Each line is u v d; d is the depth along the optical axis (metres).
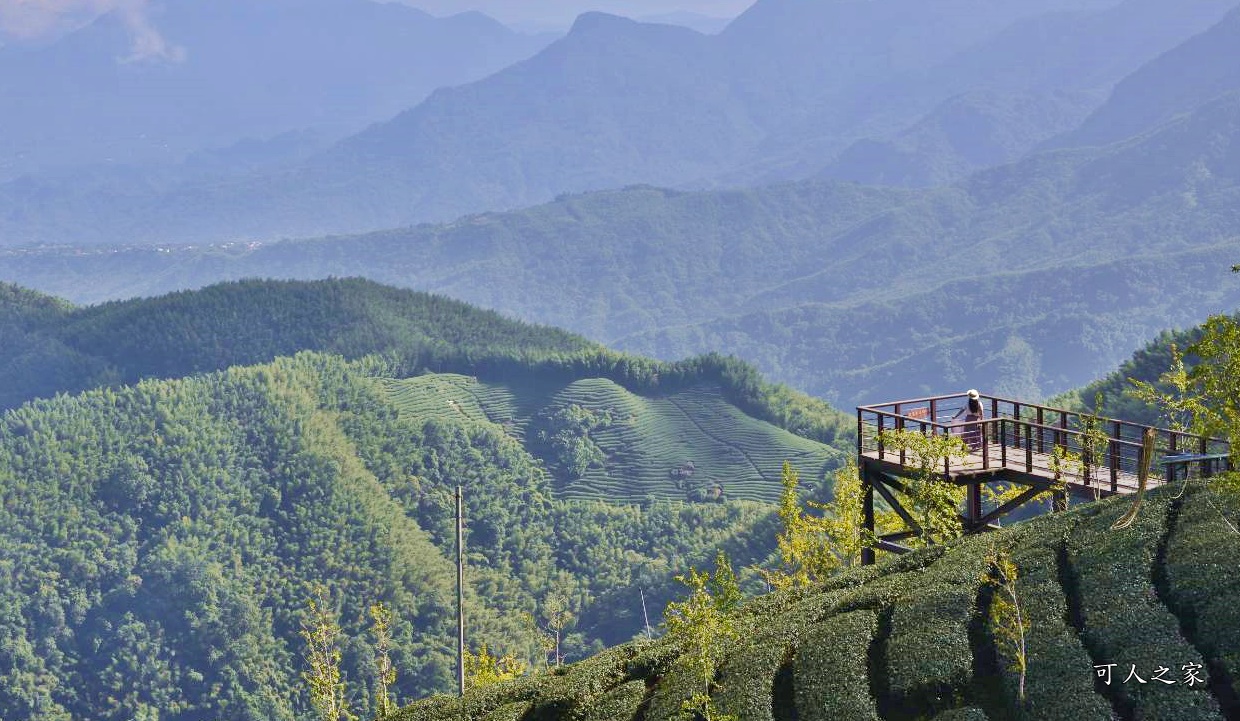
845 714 25.47
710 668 29.41
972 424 37.88
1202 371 23.92
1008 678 23.81
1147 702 21.23
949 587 28.19
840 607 30.64
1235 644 21.56
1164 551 25.55
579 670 36.72
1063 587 26.20
